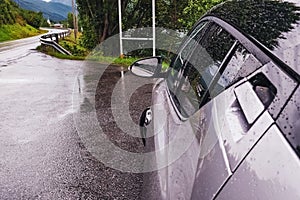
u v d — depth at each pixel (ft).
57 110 17.87
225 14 5.59
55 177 10.07
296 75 2.85
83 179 9.93
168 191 4.09
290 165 2.30
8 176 10.12
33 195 9.04
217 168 3.15
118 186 9.46
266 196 2.32
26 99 20.43
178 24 37.32
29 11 203.41
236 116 3.36
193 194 3.40
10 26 140.05
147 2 41.86
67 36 95.55
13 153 11.96
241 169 2.76
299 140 2.40
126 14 44.78
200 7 29.81
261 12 4.56
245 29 4.32
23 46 71.41
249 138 2.90
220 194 2.85
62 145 12.73
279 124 2.66
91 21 48.16
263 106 2.99
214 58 4.91
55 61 39.45
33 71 31.81
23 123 15.58
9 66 35.55
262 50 3.54
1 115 16.94
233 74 3.95
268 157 2.52
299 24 3.65
